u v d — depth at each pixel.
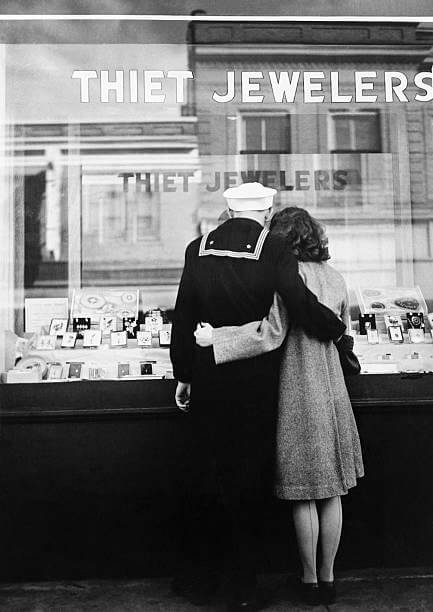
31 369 3.15
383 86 3.24
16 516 3.01
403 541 3.07
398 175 3.29
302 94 3.23
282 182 3.27
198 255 2.83
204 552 3.00
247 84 3.22
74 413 3.00
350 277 3.32
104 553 3.01
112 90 3.22
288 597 2.90
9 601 2.92
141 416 3.01
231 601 2.87
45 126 3.22
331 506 2.87
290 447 2.76
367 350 3.24
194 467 3.01
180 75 3.22
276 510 2.95
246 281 2.78
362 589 2.98
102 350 3.20
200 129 3.25
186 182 3.26
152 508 3.01
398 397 3.07
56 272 3.26
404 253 3.33
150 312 3.28
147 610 2.87
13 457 3.01
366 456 3.06
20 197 3.23
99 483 3.01
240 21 3.20
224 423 2.75
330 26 3.22
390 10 3.21
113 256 3.27
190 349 2.79
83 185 3.25
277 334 2.75
